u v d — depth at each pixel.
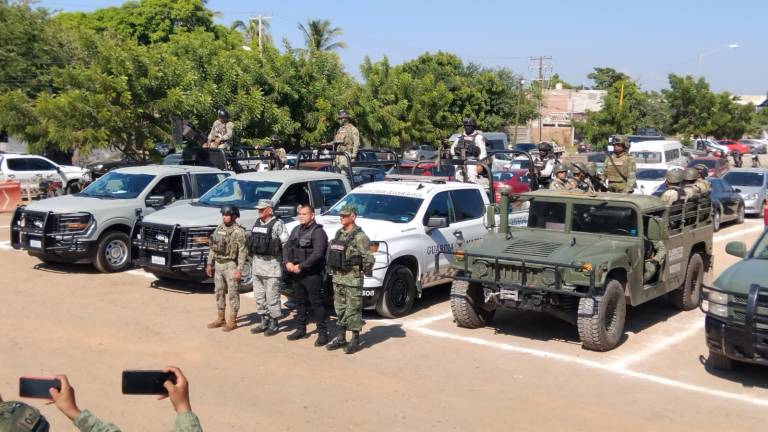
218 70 25.59
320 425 6.49
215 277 9.60
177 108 21.27
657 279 9.80
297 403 7.02
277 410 6.83
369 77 36.69
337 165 15.68
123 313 10.30
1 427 2.50
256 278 9.34
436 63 52.69
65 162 32.22
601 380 7.73
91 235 12.70
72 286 11.94
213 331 9.51
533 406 6.97
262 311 9.40
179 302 11.04
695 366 8.21
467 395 7.26
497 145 36.94
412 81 38.12
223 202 12.57
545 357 8.52
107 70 20.81
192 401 7.03
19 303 10.73
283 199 12.27
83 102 20.14
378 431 6.36
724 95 52.75
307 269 8.79
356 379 7.71
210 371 7.93
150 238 11.73
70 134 20.11
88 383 7.48
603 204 9.44
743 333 7.15
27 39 31.67
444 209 11.20
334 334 9.48
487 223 10.09
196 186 14.02
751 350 7.14
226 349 8.74
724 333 7.32
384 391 7.36
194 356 8.45
